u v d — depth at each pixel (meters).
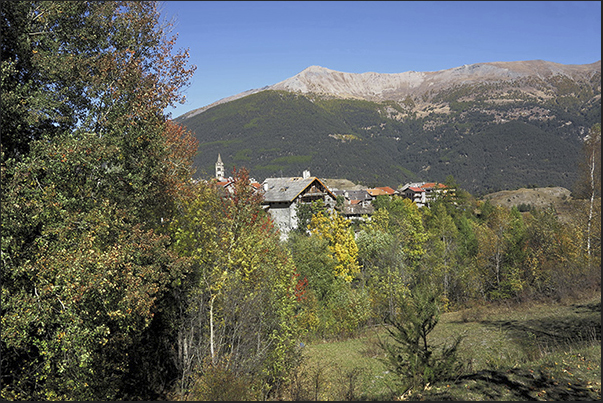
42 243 13.68
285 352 18.69
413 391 12.16
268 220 24.08
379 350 26.53
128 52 17.42
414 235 57.44
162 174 18.59
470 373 13.75
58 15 15.75
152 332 19.25
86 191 15.59
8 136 14.77
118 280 14.50
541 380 12.10
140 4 18.58
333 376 19.84
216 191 18.56
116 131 16.66
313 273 38.62
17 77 15.45
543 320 28.77
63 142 14.59
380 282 42.00
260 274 17.64
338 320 36.62
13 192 13.02
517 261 42.38
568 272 37.06
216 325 17.00
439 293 13.31
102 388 15.66
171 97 19.14
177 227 19.77
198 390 13.48
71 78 16.12
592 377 12.12
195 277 18.72
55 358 14.28
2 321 12.45
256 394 13.91
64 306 13.49
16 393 13.79
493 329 28.77
